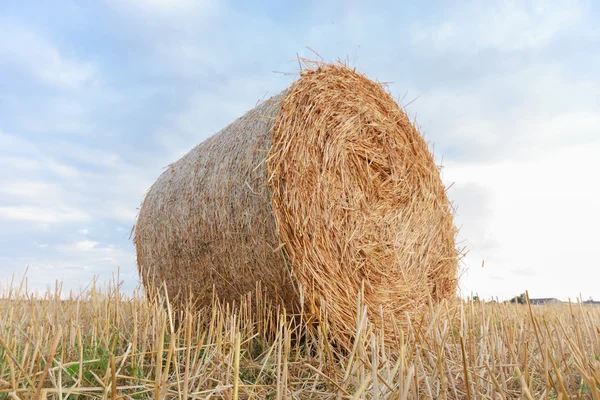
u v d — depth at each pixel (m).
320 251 4.46
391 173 5.55
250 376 3.52
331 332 4.37
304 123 4.65
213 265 5.08
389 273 5.16
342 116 5.07
